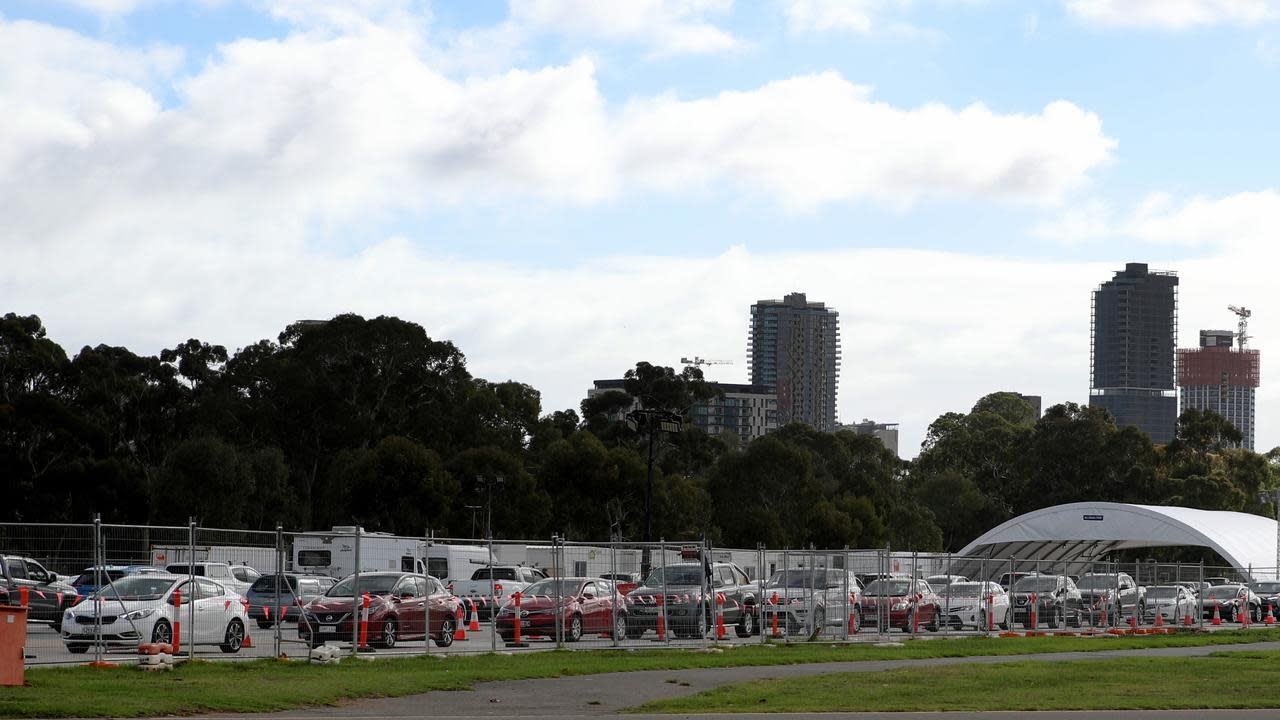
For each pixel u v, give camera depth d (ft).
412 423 341.21
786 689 82.28
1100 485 458.09
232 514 296.71
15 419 295.89
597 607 112.47
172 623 92.68
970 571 163.53
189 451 295.28
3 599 87.20
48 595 90.02
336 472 313.94
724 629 125.18
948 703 76.64
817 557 136.67
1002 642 132.98
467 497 309.42
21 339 334.03
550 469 323.37
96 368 340.80
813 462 428.15
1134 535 294.66
